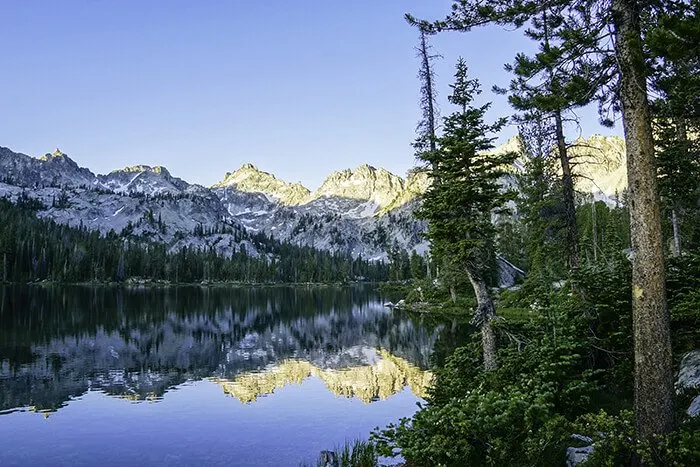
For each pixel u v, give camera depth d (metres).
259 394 25.34
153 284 180.50
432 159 17.91
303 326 59.75
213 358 36.91
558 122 20.97
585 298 15.90
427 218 18.44
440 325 54.12
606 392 14.44
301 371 31.97
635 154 9.27
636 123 9.25
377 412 21.77
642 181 9.19
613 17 9.38
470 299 70.19
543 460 9.94
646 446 8.33
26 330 47.91
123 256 181.75
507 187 18.41
